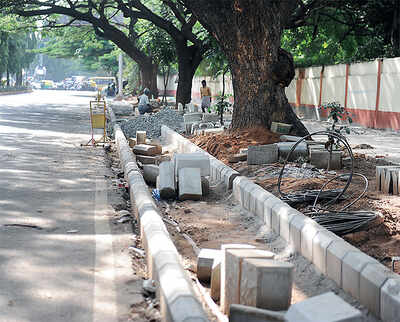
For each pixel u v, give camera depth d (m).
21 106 39.50
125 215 8.12
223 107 21.14
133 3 33.66
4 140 17.31
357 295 4.96
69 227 7.42
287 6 15.16
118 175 11.74
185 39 33.62
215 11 14.96
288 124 15.00
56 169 12.20
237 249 4.97
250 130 14.64
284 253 6.55
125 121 25.48
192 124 20.67
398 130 24.34
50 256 6.15
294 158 12.19
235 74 15.28
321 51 34.75
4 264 5.82
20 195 9.30
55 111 34.56
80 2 46.94
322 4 24.70
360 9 28.08
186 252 6.66
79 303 4.88
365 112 27.23
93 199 9.23
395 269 5.82
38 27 47.81
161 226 6.18
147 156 13.52
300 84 36.31
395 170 8.94
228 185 9.73
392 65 24.81
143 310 4.73
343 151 13.75
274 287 4.42
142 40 46.66
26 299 4.92
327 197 8.62
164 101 42.44
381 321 4.57
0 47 68.19
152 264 5.30
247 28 14.74
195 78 61.12
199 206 9.12
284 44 34.91
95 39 66.81
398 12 27.44
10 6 37.16
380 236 6.93
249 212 8.33
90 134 20.42
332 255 5.44
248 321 4.10
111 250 6.43
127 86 78.19
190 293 4.22
